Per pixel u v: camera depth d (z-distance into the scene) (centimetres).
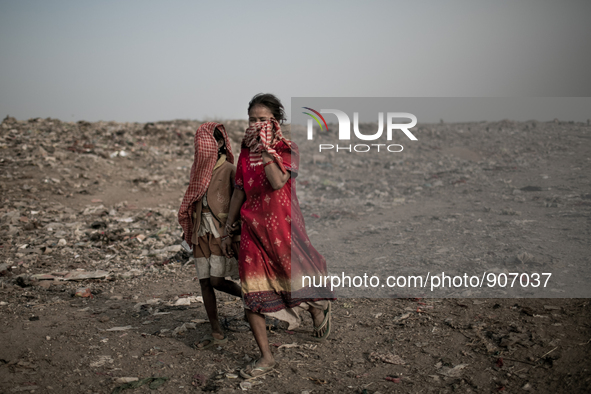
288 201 266
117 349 290
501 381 238
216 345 298
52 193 831
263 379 255
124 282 450
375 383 246
